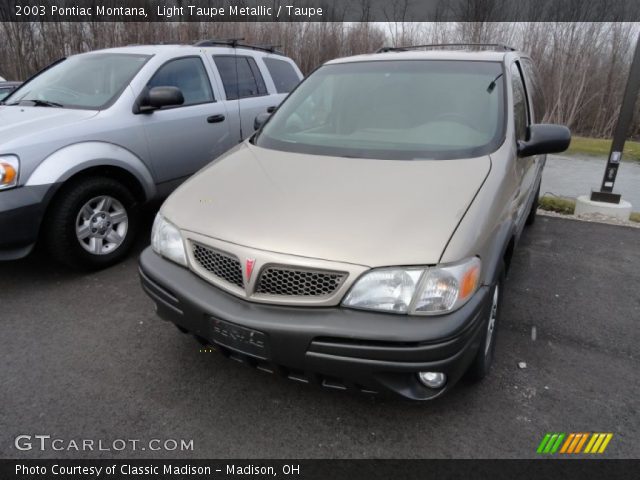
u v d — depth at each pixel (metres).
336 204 2.27
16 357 2.82
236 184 2.59
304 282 2.03
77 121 3.78
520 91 3.54
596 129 18.81
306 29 21.88
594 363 2.87
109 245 4.00
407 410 2.45
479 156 2.69
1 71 20.02
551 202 6.52
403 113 3.10
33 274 3.88
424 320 1.95
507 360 2.88
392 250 1.99
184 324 2.29
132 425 2.33
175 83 4.68
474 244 2.08
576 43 18.08
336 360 1.98
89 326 3.16
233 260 2.15
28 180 3.34
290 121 3.35
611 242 5.01
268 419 2.38
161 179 4.41
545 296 3.73
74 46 19.98
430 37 20.27
